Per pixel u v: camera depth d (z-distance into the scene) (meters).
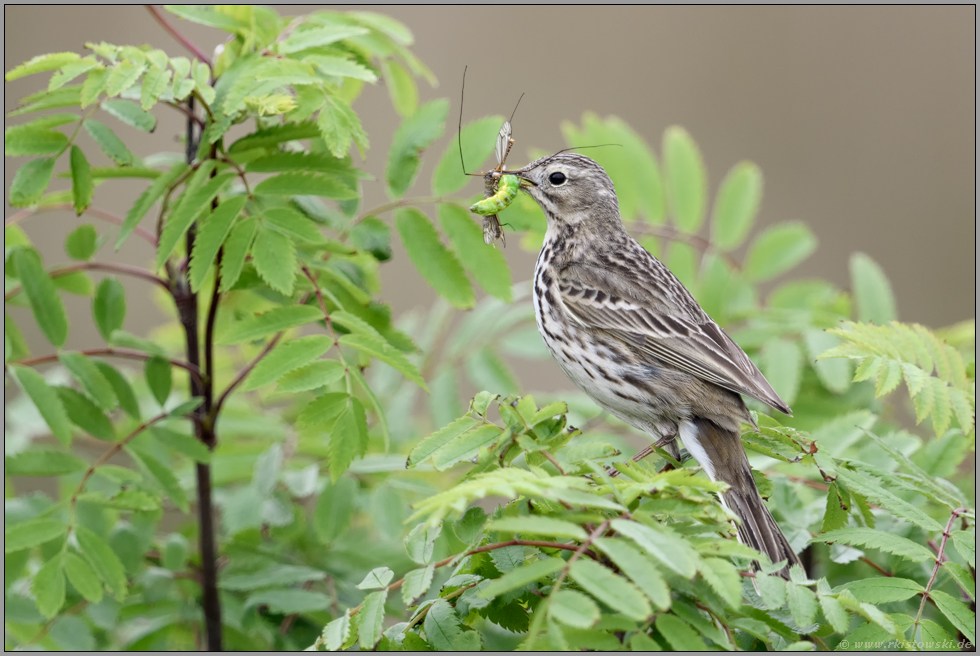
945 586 8.49
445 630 6.31
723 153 23.47
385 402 12.20
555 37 23.45
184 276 10.75
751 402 11.73
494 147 10.51
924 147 23.47
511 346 12.36
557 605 5.06
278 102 8.78
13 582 9.16
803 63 24.22
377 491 10.41
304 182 9.12
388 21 10.84
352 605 9.90
